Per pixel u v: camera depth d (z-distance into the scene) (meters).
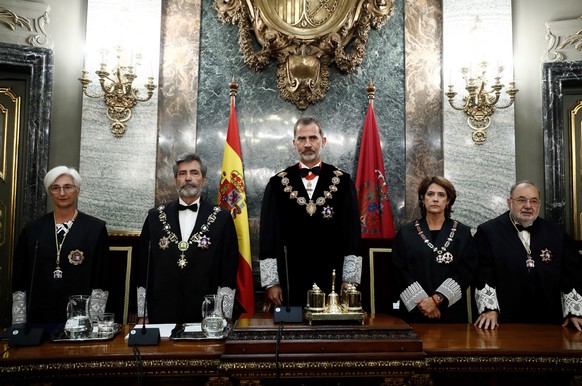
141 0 4.10
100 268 3.03
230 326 2.46
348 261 3.17
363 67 4.26
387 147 4.22
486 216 4.11
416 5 4.27
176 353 1.99
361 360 1.97
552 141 4.12
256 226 4.11
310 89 4.13
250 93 4.20
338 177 3.32
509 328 2.64
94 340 2.21
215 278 2.98
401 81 4.28
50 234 2.99
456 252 3.05
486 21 4.21
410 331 2.06
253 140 4.17
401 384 1.99
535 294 3.06
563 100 4.27
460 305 3.04
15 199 4.02
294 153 4.17
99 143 4.00
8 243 3.99
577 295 2.89
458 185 4.16
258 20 4.12
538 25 4.26
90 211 3.96
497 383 2.20
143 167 4.04
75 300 2.28
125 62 4.01
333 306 2.20
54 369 1.93
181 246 2.95
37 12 4.00
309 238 3.20
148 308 2.92
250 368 1.95
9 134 4.06
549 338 2.35
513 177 4.12
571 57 4.18
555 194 4.09
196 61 4.17
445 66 4.21
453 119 4.20
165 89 4.14
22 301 2.89
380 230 3.95
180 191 3.07
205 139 4.15
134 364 1.97
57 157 3.98
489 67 4.18
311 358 1.96
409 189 4.20
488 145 4.16
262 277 3.22
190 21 4.20
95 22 4.03
